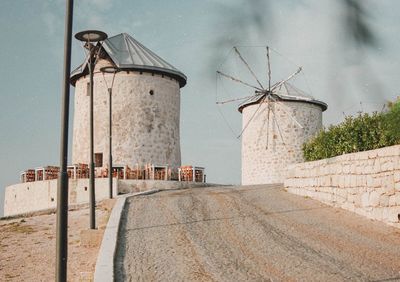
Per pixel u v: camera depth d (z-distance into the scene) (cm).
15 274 983
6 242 1346
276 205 1574
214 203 1641
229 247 1027
